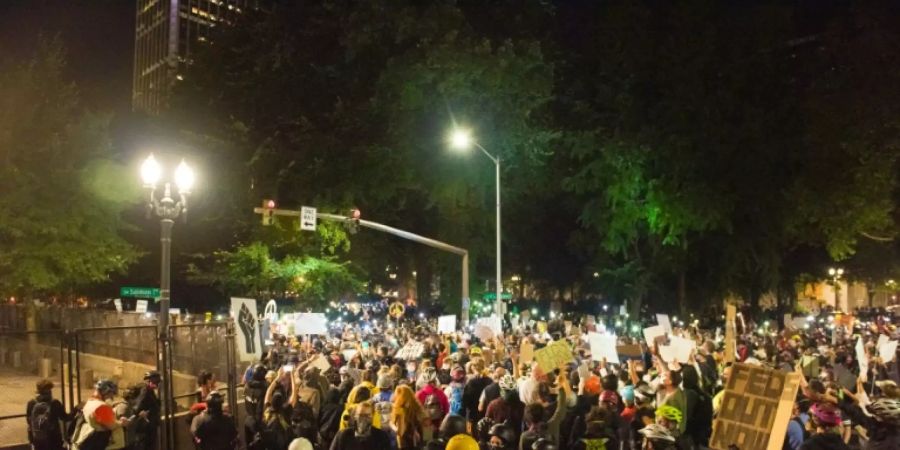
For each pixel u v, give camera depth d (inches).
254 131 1742.1
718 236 1930.4
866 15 1642.5
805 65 1827.0
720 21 1855.3
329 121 1737.2
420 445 342.6
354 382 505.7
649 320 2026.3
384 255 2000.5
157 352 489.7
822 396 357.1
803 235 1918.1
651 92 1881.2
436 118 1649.9
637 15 1860.2
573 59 1964.8
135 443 403.5
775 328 1947.6
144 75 5969.5
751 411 331.3
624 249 1895.9
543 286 2632.9
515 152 1700.3
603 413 333.7
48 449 403.9
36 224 1204.5
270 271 1683.1
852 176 1694.1
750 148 1766.7
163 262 487.8
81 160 1283.2
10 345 1008.2
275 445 382.6
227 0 5521.7
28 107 1246.9
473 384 462.3
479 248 1873.8
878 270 2272.4
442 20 1633.9
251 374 501.0
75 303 2214.6
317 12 1829.5
